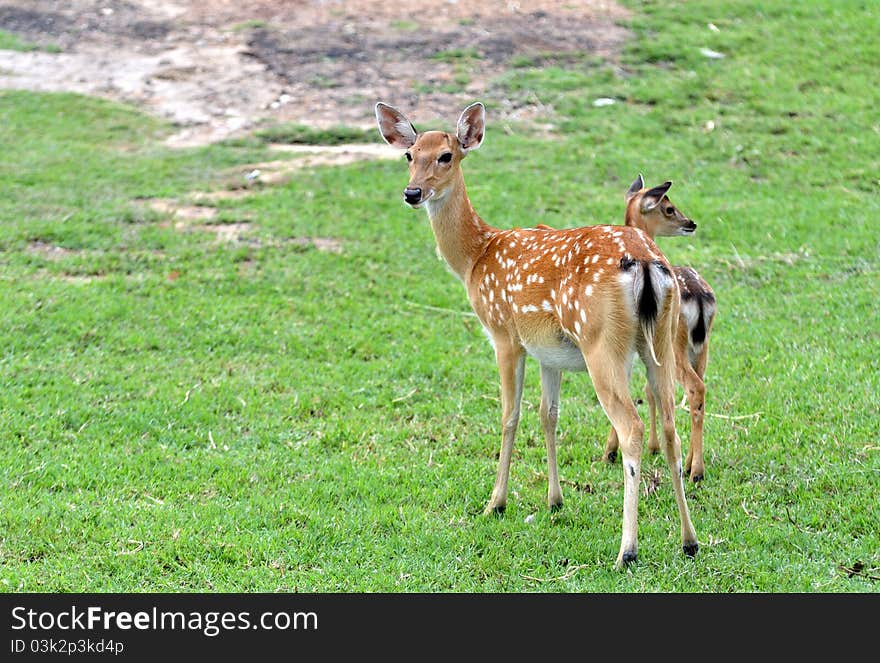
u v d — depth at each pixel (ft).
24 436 37.01
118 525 31.14
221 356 44.55
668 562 29.17
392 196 62.44
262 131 71.87
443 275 53.57
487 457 36.83
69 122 72.23
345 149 69.72
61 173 63.87
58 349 44.24
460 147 34.01
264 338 46.16
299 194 62.49
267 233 57.21
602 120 72.02
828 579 28.09
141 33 86.89
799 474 33.96
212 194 62.44
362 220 59.31
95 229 56.39
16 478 34.06
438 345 45.98
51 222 56.75
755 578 28.30
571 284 28.91
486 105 74.90
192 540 30.32
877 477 33.24
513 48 83.30
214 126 73.05
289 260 54.19
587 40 84.17
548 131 71.15
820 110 71.51
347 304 49.85
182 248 54.85
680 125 70.85
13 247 53.98
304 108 75.41
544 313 30.14
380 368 43.68
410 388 42.16
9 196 60.29
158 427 38.22
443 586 28.68
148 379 42.06
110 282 50.44
